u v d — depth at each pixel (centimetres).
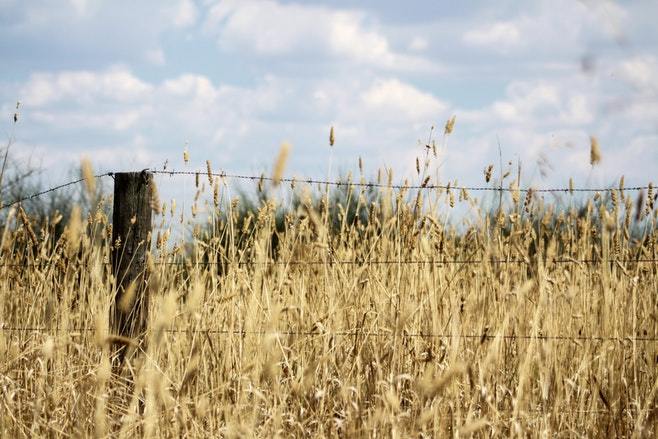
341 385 450
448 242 542
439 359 453
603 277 461
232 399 426
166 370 432
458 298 460
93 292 479
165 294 485
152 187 484
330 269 509
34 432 396
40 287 515
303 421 415
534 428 422
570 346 504
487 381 430
